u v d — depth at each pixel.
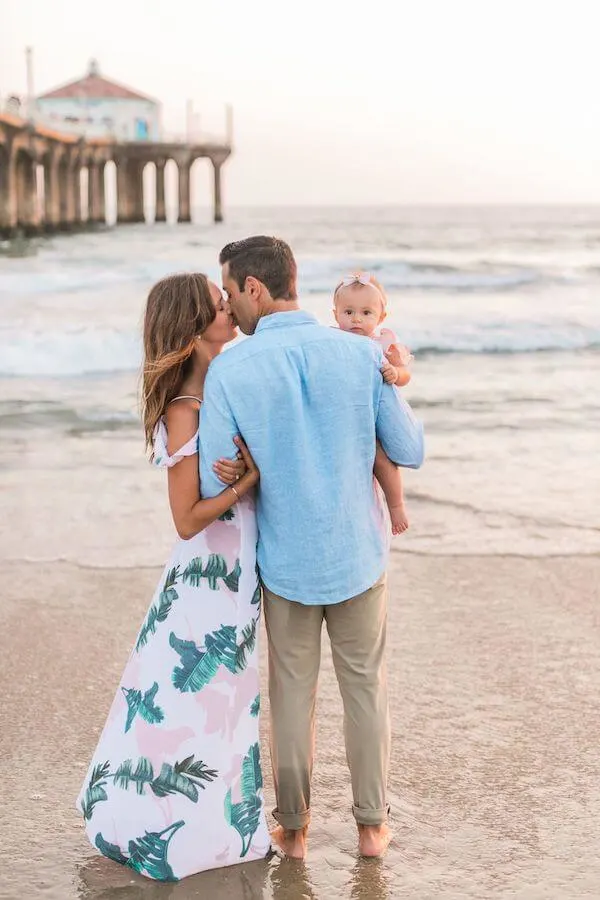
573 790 2.89
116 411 8.62
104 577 4.75
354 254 33.91
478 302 18.16
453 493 6.23
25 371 10.77
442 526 5.56
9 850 2.60
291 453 2.38
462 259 30.11
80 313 14.79
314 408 2.38
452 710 3.40
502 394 9.71
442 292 20.27
